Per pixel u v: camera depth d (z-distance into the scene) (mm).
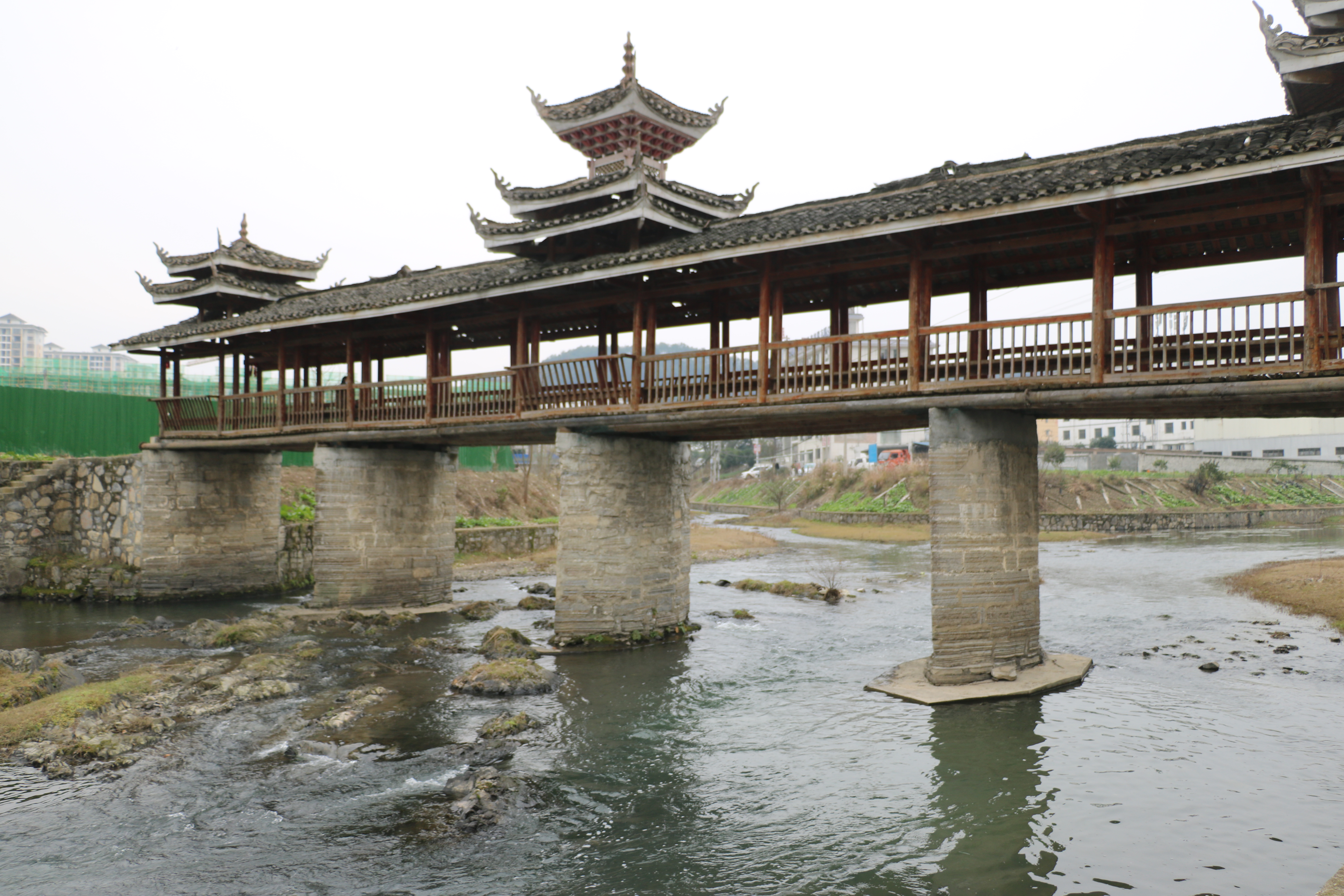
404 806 8797
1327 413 11547
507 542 32844
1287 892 6848
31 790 9172
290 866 7551
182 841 8023
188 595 22109
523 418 16406
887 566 32406
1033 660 13250
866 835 8109
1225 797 8750
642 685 13477
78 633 17656
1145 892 6906
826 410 13094
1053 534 46031
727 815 8617
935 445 12555
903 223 11781
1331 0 10258
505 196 17703
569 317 19500
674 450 17594
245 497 23281
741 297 17391
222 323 20984
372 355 23344
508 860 7668
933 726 11109
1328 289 9852
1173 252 13672
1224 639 16562
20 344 165875
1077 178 11156
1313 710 11602
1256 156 9430
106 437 29328
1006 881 7160
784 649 16219
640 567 16578
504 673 13219
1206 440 73688
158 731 10992
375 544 19656
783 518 62906
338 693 12898
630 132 18266
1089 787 9062
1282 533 45125
